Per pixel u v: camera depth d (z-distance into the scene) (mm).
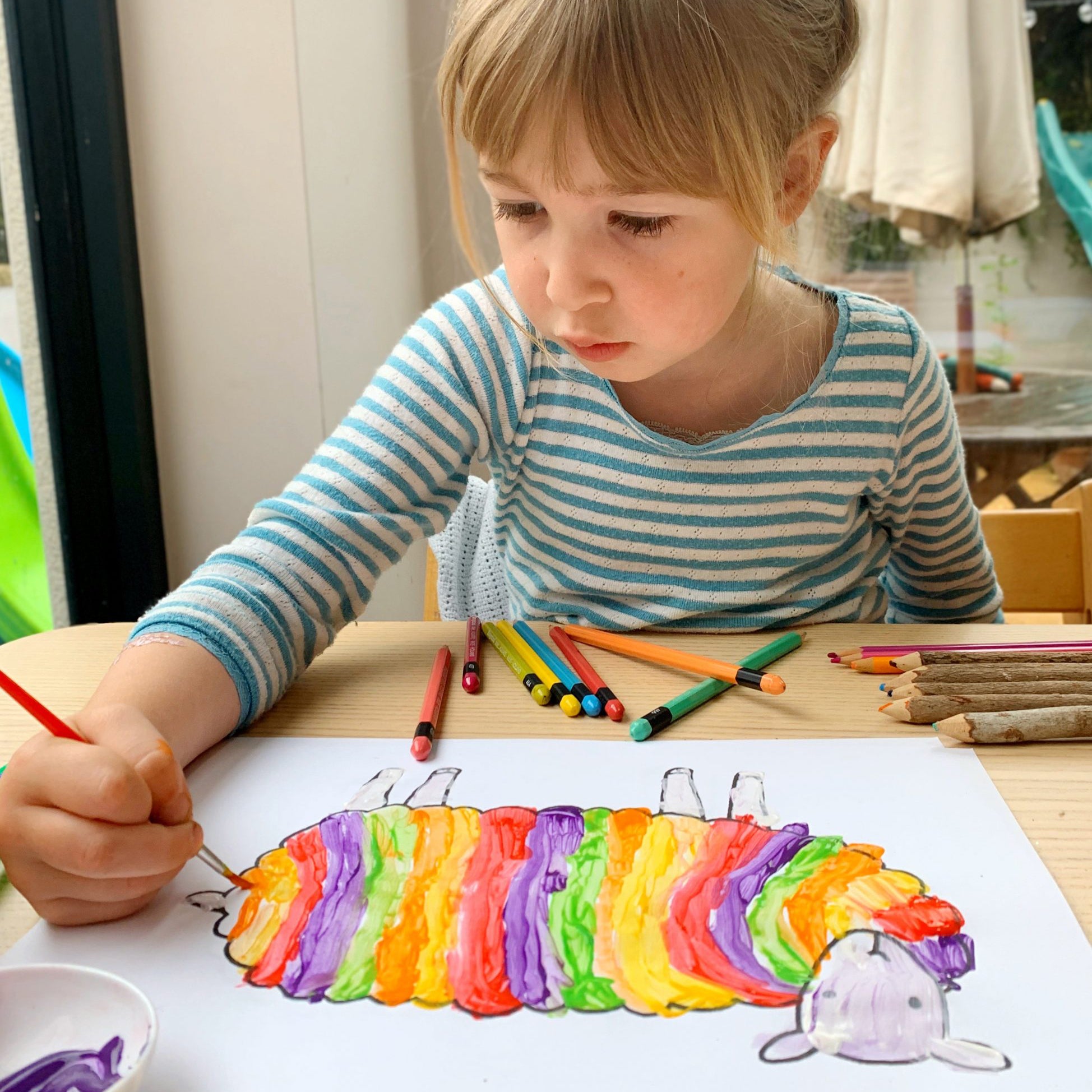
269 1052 305
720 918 364
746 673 547
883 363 707
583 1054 303
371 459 658
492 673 601
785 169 575
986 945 345
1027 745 485
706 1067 296
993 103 1939
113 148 1281
